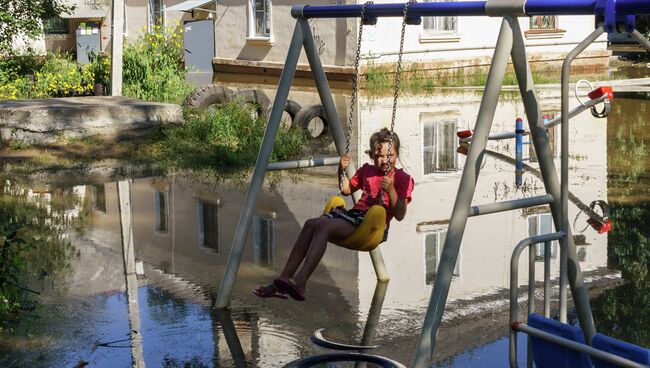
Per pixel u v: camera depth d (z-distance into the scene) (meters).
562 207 5.20
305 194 10.66
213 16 28.34
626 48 31.05
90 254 8.19
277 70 25.59
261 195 10.65
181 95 19.81
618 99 19.44
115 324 6.24
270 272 7.60
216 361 5.52
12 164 12.54
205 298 6.89
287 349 5.74
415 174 11.80
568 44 26.22
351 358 5.58
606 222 7.36
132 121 14.41
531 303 5.03
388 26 23.03
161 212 9.88
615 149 13.38
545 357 4.53
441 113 17.38
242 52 26.91
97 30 32.44
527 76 5.36
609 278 7.33
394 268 7.72
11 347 5.74
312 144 14.29
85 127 14.01
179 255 8.18
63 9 23.72
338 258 8.12
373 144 5.58
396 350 5.71
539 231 8.91
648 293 6.90
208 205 10.21
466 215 5.11
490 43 25.06
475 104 18.72
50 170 12.23
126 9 31.73
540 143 5.44
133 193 10.87
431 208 9.93
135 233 8.98
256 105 16.27
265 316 6.43
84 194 10.79
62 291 7.04
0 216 9.62
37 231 8.99
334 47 23.27
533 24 25.58
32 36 22.41
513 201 5.32
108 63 20.86
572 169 11.83
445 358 5.50
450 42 24.28
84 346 5.77
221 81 24.77
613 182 11.01
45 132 13.72
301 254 5.49
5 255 6.66
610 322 6.23
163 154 13.33
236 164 12.66
